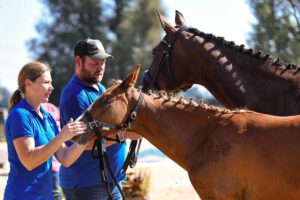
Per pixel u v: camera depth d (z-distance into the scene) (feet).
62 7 131.85
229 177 15.11
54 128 16.31
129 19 131.95
